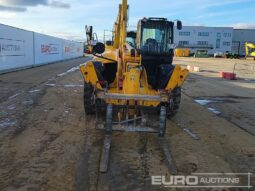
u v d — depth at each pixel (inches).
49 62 1113.4
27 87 487.2
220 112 359.6
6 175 176.6
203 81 689.6
